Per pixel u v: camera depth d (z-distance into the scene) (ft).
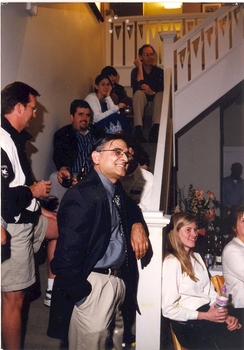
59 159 12.79
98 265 7.00
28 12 12.15
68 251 6.55
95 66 21.76
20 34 11.60
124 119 16.48
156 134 17.03
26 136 9.01
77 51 18.25
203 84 17.22
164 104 13.88
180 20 23.63
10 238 7.72
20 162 8.30
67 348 8.46
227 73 17.22
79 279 6.62
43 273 10.46
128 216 7.72
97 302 6.86
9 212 7.50
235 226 9.73
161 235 8.23
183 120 17.19
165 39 16.58
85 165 11.23
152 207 8.74
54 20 14.84
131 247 7.44
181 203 18.29
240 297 9.33
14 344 7.93
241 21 17.15
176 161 18.97
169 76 15.93
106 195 6.93
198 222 12.63
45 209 9.28
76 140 13.08
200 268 9.21
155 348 8.37
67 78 16.72
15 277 7.81
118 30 24.08
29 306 9.45
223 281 9.73
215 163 19.42
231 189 22.63
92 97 16.33
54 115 14.92
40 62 13.38
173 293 8.43
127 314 8.50
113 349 7.68
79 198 6.74
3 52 10.49
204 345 8.27
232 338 8.36
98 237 6.82
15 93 8.39
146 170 12.46
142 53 18.13
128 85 23.66
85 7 19.49
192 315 8.38
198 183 19.54
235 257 9.41
